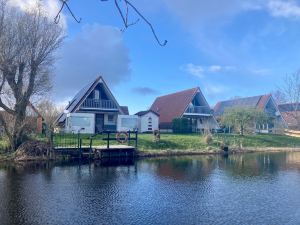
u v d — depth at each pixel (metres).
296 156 31.67
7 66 25.34
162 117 52.47
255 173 20.98
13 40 25.73
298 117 61.84
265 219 11.49
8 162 24.48
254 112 45.12
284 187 16.69
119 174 20.11
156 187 16.45
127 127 40.81
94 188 16.09
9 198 13.96
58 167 22.67
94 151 27.47
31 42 26.56
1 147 26.52
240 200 14.04
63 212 12.08
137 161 26.66
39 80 27.70
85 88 45.78
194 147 34.91
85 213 11.98
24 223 10.85
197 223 11.02
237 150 35.50
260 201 13.89
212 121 48.62
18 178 18.33
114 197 14.38
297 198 14.43
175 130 44.69
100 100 40.69
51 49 27.80
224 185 17.11
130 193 15.14
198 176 19.72
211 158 29.42
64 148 26.61
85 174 19.97
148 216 11.72
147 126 43.94
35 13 27.12
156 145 33.75
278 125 52.81
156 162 26.16
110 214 11.91
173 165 24.45
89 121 37.69
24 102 26.62
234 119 44.44
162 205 13.16
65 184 16.91
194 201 13.82
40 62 27.12
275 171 21.88
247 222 11.16
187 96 49.69
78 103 40.34
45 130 29.00
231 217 11.70
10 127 26.47
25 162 24.72
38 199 13.88
